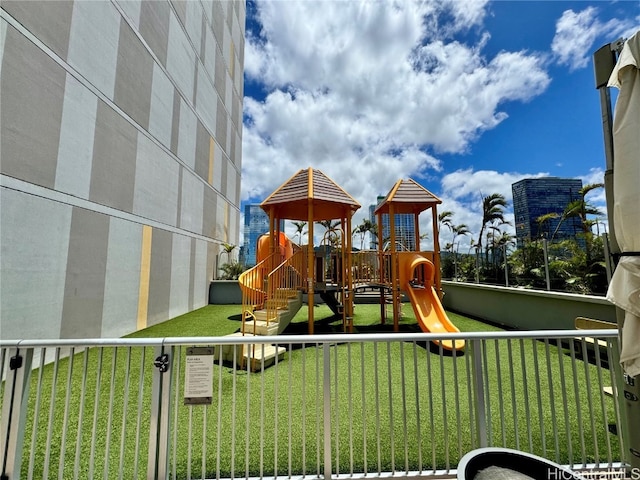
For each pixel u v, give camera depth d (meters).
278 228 7.70
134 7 6.70
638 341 1.32
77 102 5.05
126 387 1.74
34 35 4.28
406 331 7.07
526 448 2.35
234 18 15.00
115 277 5.99
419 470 1.88
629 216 1.29
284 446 2.34
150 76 7.33
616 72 1.40
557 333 1.98
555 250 8.23
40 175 4.35
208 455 2.23
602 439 2.43
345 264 7.32
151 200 7.37
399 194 7.46
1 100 3.83
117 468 2.11
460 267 12.42
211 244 11.77
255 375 3.88
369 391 3.39
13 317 3.93
